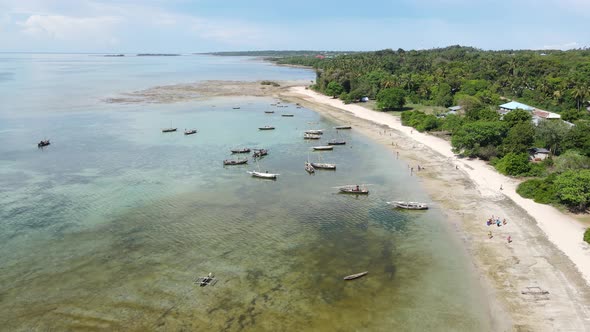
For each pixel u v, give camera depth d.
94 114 171.25
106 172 97.25
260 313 47.84
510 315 46.69
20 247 62.31
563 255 57.69
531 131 100.44
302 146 123.81
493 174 92.94
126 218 72.56
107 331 45.03
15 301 50.00
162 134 137.38
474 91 186.12
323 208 77.44
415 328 45.28
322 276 55.16
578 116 135.88
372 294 51.22
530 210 72.56
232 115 174.62
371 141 128.12
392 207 77.31
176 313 47.84
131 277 54.88
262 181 92.69
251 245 63.44
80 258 59.47
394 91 176.00
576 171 75.69
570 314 46.19
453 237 64.81
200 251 61.59
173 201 80.31
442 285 52.69
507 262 56.94
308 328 45.44
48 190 85.25
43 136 131.62
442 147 117.06
